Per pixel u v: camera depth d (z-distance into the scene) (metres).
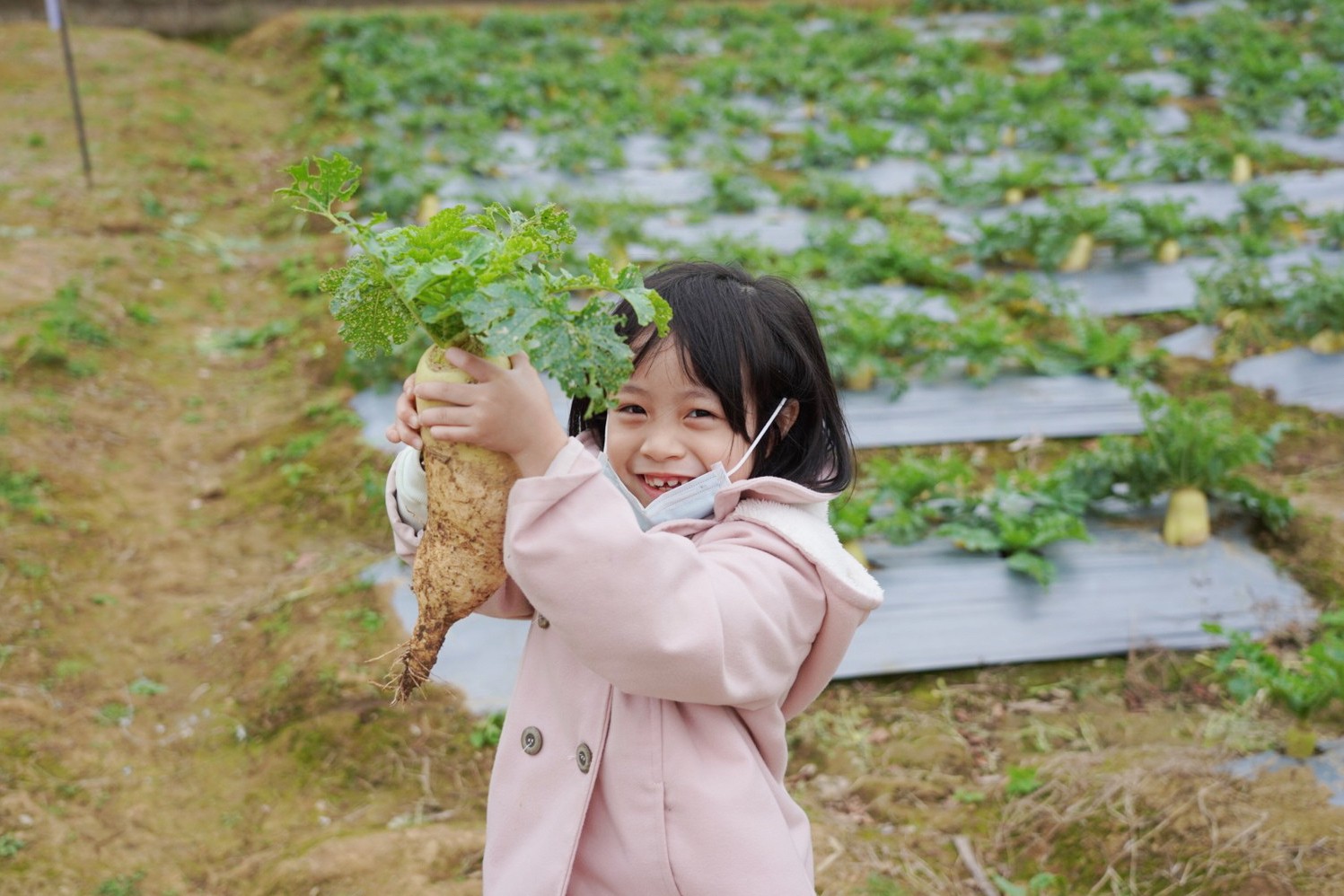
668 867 1.63
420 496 1.81
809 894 1.70
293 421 6.66
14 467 5.76
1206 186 10.09
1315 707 4.02
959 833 3.96
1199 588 5.17
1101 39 14.56
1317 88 11.92
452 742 4.36
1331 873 3.47
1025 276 7.91
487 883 1.79
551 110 12.88
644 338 1.76
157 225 9.26
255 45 14.71
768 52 14.78
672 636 1.49
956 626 4.98
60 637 4.81
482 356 1.45
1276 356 7.03
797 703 1.88
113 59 13.00
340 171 1.46
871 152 11.30
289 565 5.49
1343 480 5.96
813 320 1.89
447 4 17.00
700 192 10.51
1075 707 4.62
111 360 7.21
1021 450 6.43
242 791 4.17
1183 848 3.65
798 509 1.77
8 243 8.30
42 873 3.67
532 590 1.47
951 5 17.11
